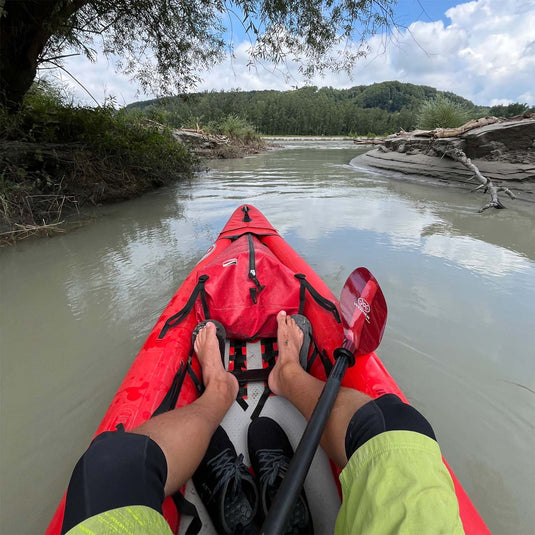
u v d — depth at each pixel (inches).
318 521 36.8
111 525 24.3
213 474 37.6
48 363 71.9
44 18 169.0
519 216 178.5
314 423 34.8
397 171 342.3
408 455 27.4
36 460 51.2
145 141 258.4
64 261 123.0
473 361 70.1
